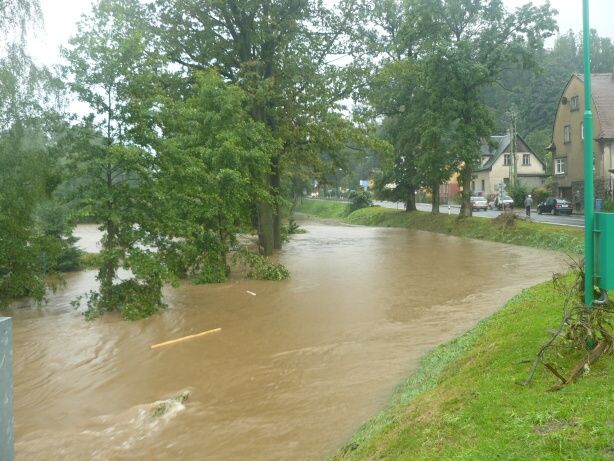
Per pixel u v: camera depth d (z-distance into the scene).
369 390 8.47
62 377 9.93
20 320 14.82
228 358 10.54
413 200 50.06
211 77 21.02
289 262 24.66
